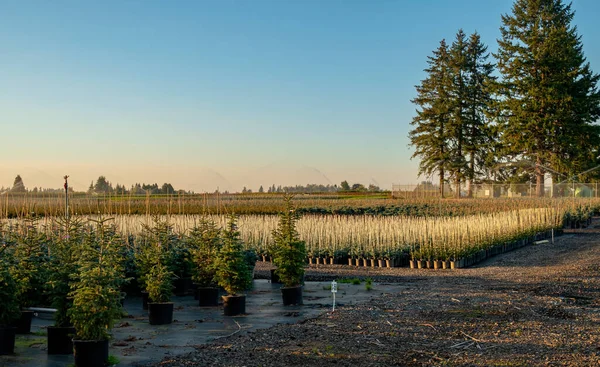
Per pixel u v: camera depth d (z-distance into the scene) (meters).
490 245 20.17
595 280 13.75
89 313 7.04
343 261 20.12
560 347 7.67
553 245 22.30
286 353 7.50
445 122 57.16
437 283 14.44
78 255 8.29
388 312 10.33
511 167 55.00
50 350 7.66
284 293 11.59
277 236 11.95
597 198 40.88
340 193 55.97
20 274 9.05
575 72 49.91
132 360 7.25
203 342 8.27
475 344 7.91
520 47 52.19
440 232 20.02
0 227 12.12
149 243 13.95
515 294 12.09
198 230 13.18
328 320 9.76
